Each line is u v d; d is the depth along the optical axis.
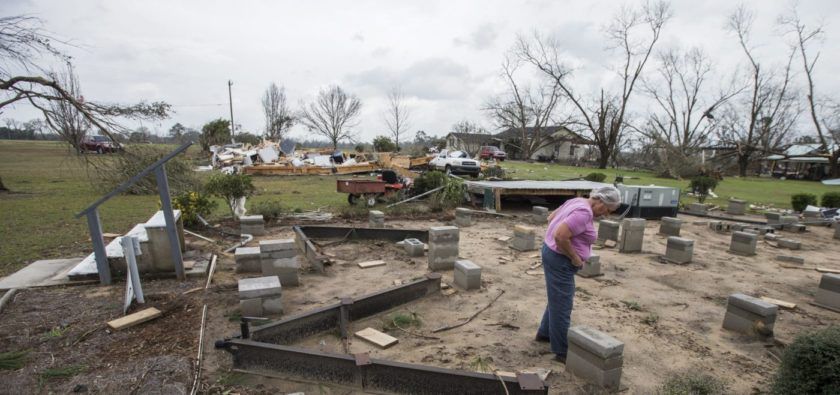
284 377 3.30
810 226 11.73
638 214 11.76
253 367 3.35
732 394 3.33
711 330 4.57
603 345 3.23
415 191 13.00
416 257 7.02
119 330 3.98
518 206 13.38
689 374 3.60
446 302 5.07
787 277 6.70
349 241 7.95
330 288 5.45
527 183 13.09
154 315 4.24
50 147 42.09
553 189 12.17
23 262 6.24
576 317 4.77
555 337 3.67
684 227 10.62
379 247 7.57
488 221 10.68
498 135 56.88
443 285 5.57
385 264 6.57
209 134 41.56
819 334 2.92
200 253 6.73
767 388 3.42
